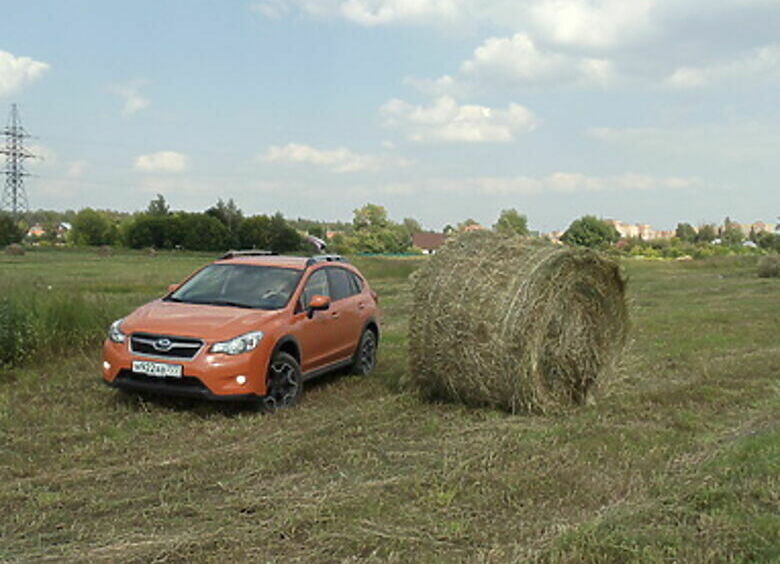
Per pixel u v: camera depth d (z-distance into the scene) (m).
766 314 16.83
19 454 5.87
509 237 7.92
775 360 10.57
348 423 7.07
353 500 4.88
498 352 7.36
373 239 98.06
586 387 8.07
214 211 73.62
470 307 7.45
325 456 5.96
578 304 7.88
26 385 8.27
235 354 7.07
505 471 5.56
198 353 7.01
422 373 7.98
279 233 70.69
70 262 43.75
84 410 7.26
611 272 8.00
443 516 4.66
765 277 32.03
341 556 4.07
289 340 7.79
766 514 4.52
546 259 7.42
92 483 5.26
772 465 5.39
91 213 84.38
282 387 7.68
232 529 4.39
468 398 7.81
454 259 7.79
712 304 19.72
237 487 5.18
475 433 6.78
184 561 3.98
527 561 3.96
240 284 8.52
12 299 9.88
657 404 8.02
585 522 4.48
